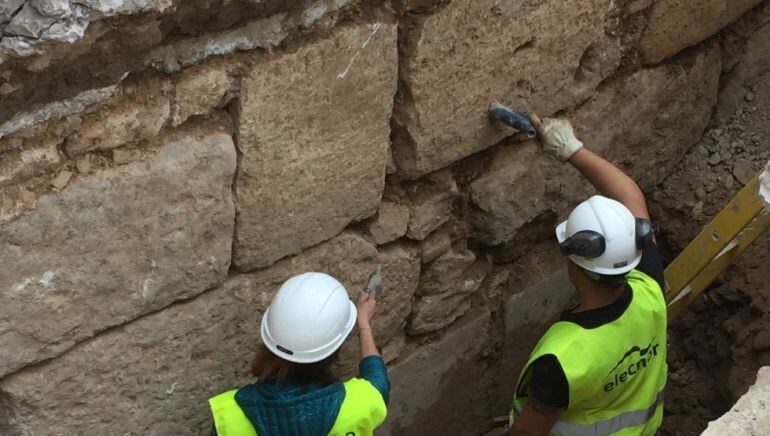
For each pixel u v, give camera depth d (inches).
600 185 147.5
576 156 148.9
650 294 133.1
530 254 183.6
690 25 177.5
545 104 161.5
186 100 118.1
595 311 128.2
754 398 112.7
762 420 110.3
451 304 170.7
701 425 184.2
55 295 116.0
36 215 110.4
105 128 113.0
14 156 108.2
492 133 155.7
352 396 122.0
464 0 138.3
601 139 176.7
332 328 121.4
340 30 127.6
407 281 159.8
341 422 120.4
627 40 170.4
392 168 148.5
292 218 135.6
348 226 147.4
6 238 109.2
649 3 168.2
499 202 165.6
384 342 163.9
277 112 126.0
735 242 161.5
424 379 176.1
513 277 181.9
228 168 124.8
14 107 105.3
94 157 114.4
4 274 110.8
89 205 114.0
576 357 125.5
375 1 131.3
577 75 166.1
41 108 107.3
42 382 120.5
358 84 132.6
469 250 169.0
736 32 194.7
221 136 123.0
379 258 153.0
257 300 138.5
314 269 144.0
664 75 182.1
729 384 174.7
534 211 172.7
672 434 185.6
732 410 111.6
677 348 191.8
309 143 131.6
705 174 195.9
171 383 134.2
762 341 172.9
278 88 124.5
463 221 164.7
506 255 177.6
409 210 153.7
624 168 187.0
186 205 122.7
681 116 191.5
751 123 197.3
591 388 128.0
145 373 130.5
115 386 128.1
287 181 132.0
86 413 126.9
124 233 118.6
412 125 143.7
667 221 195.9
